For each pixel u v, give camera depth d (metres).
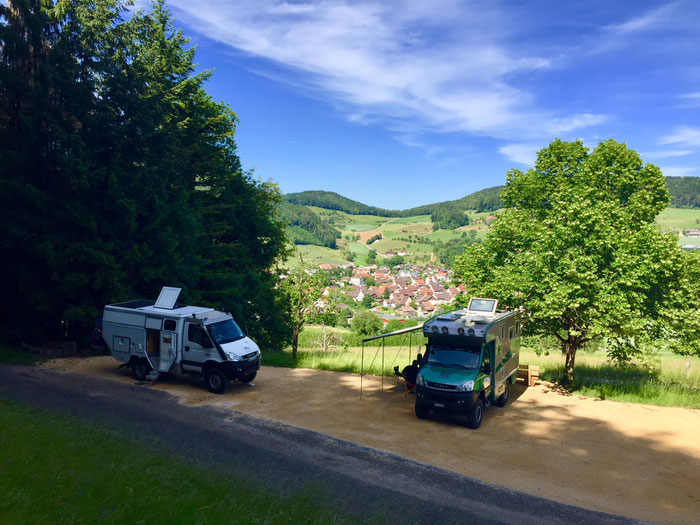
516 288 18.50
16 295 21.70
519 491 9.70
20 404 12.76
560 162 23.75
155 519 6.60
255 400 15.69
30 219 19.89
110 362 20.00
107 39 21.59
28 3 20.61
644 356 17.81
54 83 20.42
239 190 34.47
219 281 29.53
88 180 20.23
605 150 22.55
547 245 18.33
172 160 24.67
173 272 24.16
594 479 10.55
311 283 30.45
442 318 16.28
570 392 18.45
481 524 8.09
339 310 31.41
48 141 20.72
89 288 20.84
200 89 30.39
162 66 25.67
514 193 23.98
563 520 8.47
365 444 12.12
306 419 13.94
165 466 9.01
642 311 17.91
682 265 17.56
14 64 21.19
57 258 19.48
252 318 33.91
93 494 7.29
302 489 8.74
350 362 23.45
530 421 14.73
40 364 18.70
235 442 11.48
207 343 16.19
